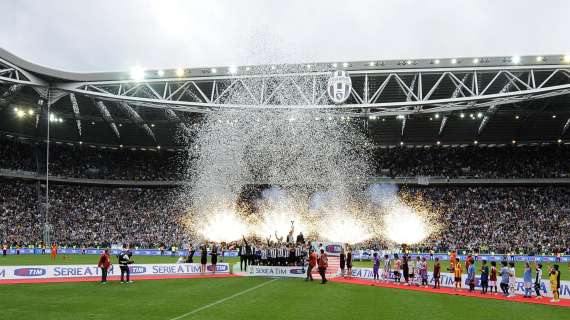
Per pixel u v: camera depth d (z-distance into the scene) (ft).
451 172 266.98
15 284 98.37
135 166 288.51
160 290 90.74
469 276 98.43
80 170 278.05
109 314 63.87
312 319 61.98
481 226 240.53
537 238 228.43
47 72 192.65
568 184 256.73
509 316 68.59
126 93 205.16
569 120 242.37
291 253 124.77
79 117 247.29
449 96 222.69
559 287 87.04
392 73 193.06
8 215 237.86
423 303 79.56
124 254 104.63
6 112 236.84
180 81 202.39
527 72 193.57
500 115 238.68
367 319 62.85
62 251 222.48
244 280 112.06
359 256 189.47
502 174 262.06
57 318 60.75
